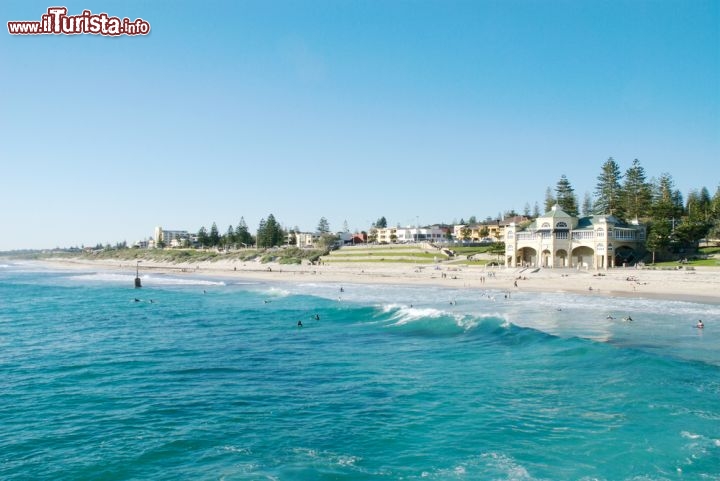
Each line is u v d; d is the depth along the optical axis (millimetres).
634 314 52688
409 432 21766
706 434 20328
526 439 20594
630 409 23281
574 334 41844
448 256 140875
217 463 19078
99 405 25922
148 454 19953
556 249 110125
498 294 77188
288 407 25328
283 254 188375
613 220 110688
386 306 59656
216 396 27281
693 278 78875
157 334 47125
